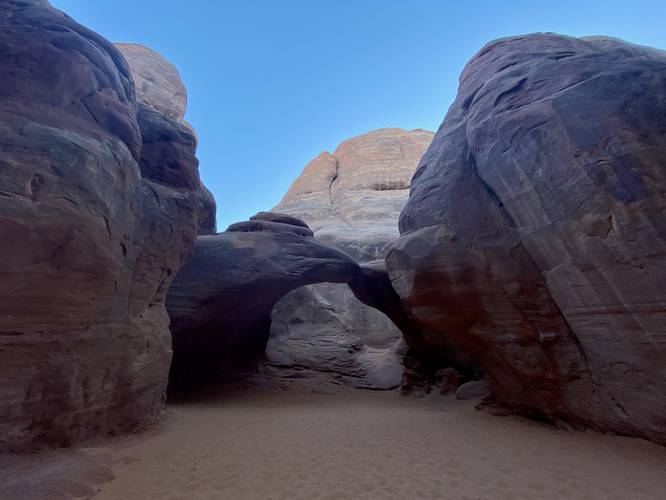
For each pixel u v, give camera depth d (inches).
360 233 1277.1
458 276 367.6
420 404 523.8
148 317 331.6
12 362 203.3
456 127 455.2
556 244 296.2
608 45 444.8
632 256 246.4
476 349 383.6
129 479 203.6
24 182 204.1
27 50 240.7
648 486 189.9
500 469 225.8
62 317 224.8
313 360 791.1
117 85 303.1
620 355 260.5
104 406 261.6
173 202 376.2
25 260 201.9
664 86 252.8
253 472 223.5
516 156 326.6
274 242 633.6
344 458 252.5
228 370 675.4
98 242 237.5
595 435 284.8
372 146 1966.0
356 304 1032.8
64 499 172.9
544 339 316.8
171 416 360.8
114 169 266.1
